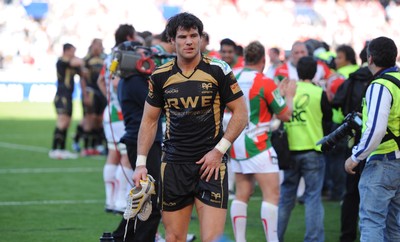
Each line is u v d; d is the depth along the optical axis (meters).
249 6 42.69
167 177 7.55
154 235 9.53
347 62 14.55
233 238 11.68
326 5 42.03
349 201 11.22
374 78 8.29
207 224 7.38
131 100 10.17
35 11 43.53
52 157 21.88
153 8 42.81
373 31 41.44
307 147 10.76
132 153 10.24
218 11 42.75
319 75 14.79
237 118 7.41
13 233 11.87
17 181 17.50
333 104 11.39
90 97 22.34
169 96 7.40
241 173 10.31
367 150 7.96
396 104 8.00
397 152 8.16
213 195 7.39
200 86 7.32
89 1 42.84
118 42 12.10
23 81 43.50
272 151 10.08
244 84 9.95
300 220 13.34
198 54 7.39
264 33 42.22
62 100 21.77
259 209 14.41
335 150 14.91
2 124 31.80
